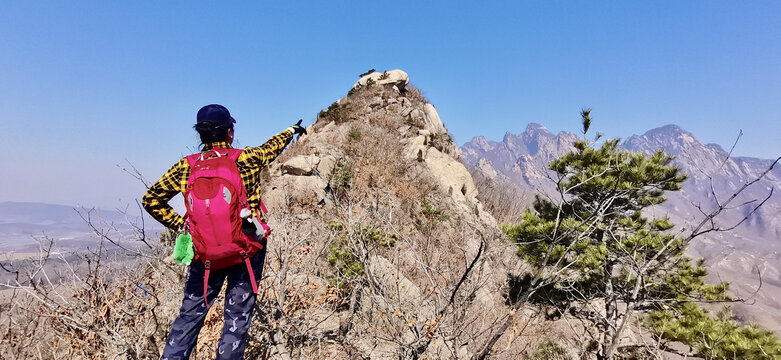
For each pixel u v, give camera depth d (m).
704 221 3.26
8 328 2.71
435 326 2.70
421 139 25.25
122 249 2.84
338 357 3.56
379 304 3.22
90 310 2.71
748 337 6.56
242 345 1.88
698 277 7.63
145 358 2.55
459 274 3.33
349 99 32.81
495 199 23.69
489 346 2.63
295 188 12.69
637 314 6.93
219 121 1.92
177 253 1.83
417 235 4.55
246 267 1.93
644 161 9.61
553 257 7.25
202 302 1.93
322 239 4.46
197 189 1.76
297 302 3.38
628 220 9.25
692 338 6.61
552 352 6.66
